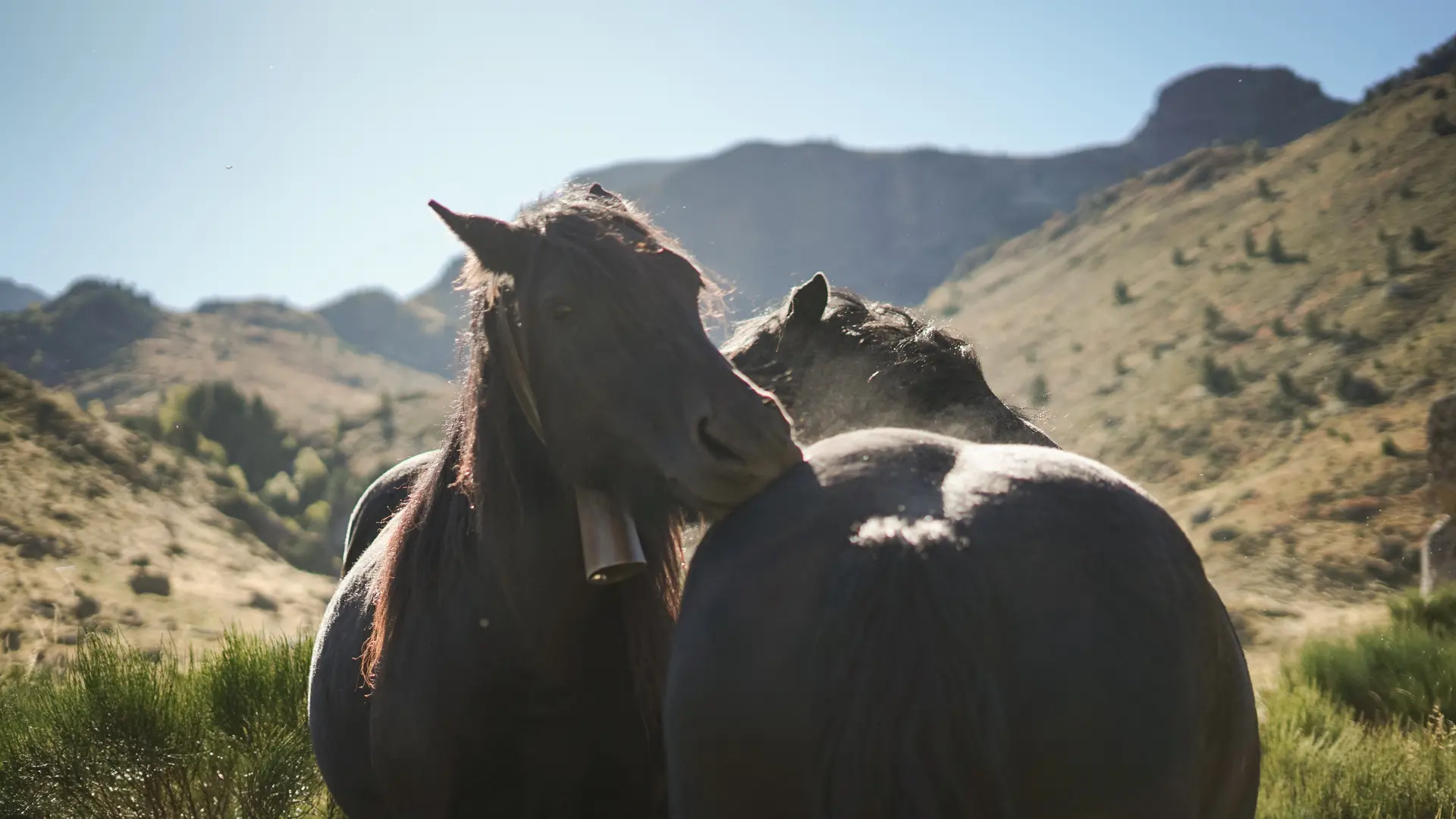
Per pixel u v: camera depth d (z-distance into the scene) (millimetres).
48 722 4652
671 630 2295
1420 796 4547
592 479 2072
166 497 31812
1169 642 1369
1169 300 101312
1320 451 61438
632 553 2025
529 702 2355
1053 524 1393
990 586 1328
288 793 4332
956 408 2594
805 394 2676
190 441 79062
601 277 1990
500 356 2203
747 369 2732
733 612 1447
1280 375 74812
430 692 2400
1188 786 1347
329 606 3135
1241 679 1528
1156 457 72562
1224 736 1455
